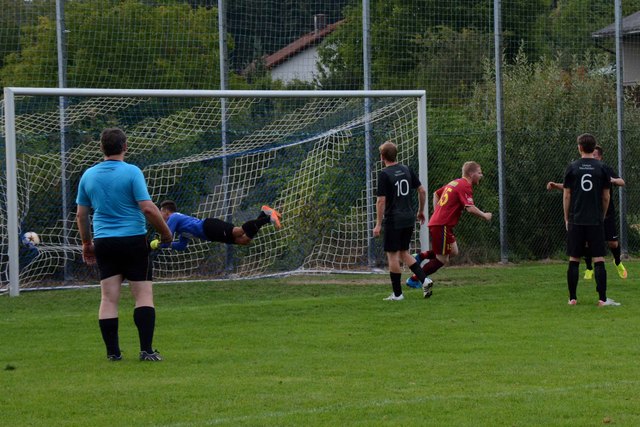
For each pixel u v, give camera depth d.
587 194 35.06
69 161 45.97
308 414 19.11
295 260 48.66
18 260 42.41
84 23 47.72
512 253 55.50
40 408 19.97
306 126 50.31
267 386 21.91
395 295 37.94
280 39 52.19
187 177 47.75
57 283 45.75
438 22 54.88
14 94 41.09
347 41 52.97
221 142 48.56
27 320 33.69
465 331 29.95
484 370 23.64
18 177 45.03
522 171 55.66
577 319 32.31
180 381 22.56
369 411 19.33
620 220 56.53
